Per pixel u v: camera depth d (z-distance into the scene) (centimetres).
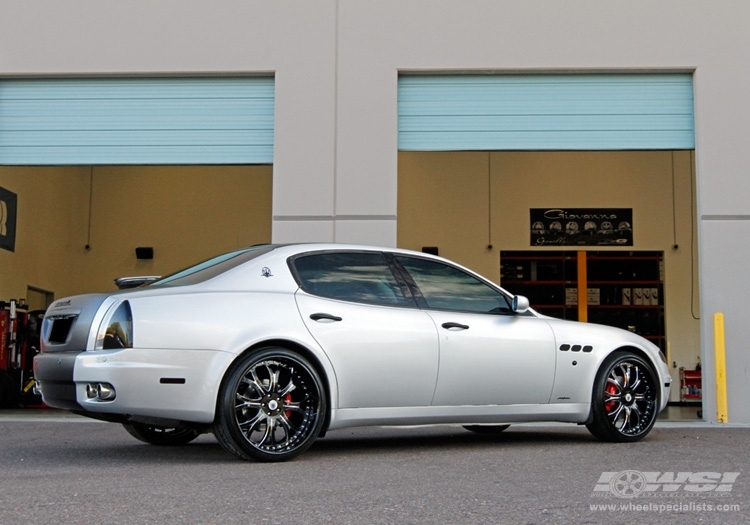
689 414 1187
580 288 1572
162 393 478
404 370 548
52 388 498
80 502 392
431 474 479
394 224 872
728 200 855
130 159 908
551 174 1594
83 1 909
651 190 1583
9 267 1401
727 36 879
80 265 1636
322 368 523
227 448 500
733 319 840
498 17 895
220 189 1648
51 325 520
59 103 917
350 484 443
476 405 577
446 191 1598
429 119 903
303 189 879
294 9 898
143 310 482
